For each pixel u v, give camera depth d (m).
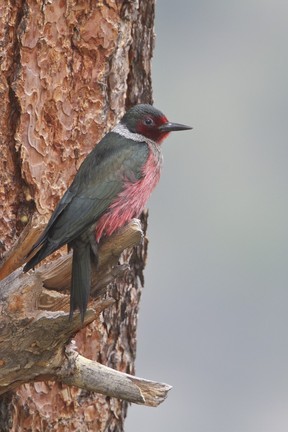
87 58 13.59
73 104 13.53
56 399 13.44
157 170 13.23
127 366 14.08
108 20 13.63
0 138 13.25
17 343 11.99
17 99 13.23
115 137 13.19
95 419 13.68
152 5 14.12
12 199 13.27
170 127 13.44
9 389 12.29
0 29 13.24
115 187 12.67
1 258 13.17
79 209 12.44
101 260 12.09
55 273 12.05
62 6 13.41
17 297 11.98
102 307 11.95
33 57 13.31
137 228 12.02
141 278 14.28
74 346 12.36
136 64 14.11
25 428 13.27
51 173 13.39
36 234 12.88
